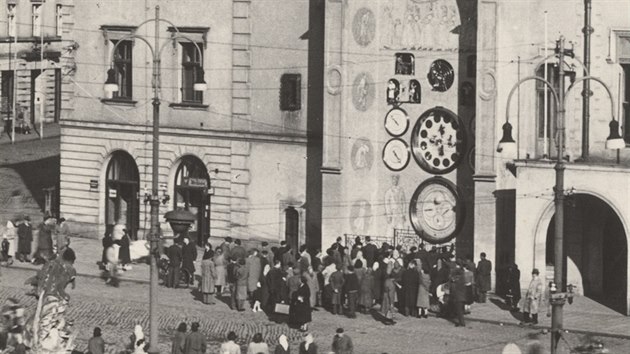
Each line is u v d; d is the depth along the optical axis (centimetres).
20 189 9944
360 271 7062
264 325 6888
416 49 7788
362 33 7819
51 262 6241
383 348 6450
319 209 8150
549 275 7425
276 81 8256
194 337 5928
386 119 7862
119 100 8769
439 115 7744
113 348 6247
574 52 7338
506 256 7450
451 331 6781
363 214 7900
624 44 7288
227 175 8444
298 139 8181
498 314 7075
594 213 7419
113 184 8875
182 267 7662
